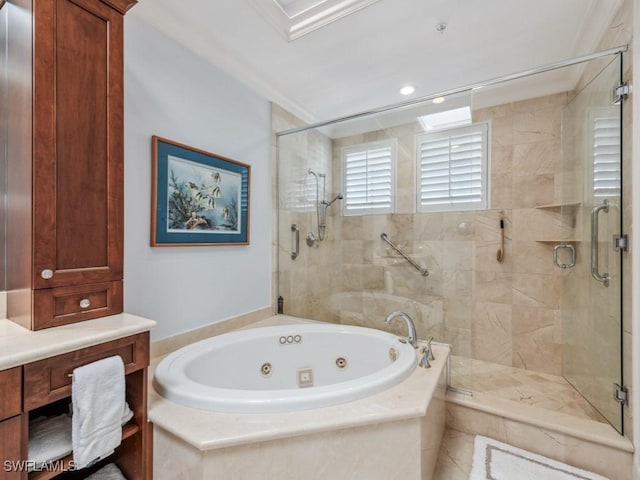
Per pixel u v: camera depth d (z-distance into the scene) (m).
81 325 1.07
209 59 1.96
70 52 1.06
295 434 1.06
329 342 2.02
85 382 0.96
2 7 1.11
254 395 1.19
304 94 2.58
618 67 1.48
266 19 1.71
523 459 1.53
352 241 2.76
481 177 2.52
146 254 1.64
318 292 2.86
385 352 1.85
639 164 1.33
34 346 0.88
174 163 1.76
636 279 1.35
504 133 2.47
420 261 2.48
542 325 2.36
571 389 2.04
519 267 2.43
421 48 1.94
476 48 1.94
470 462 1.54
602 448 1.43
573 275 2.11
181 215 1.81
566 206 2.19
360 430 1.13
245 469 1.04
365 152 2.71
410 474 1.19
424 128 2.52
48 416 1.11
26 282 1.00
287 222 2.65
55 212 1.02
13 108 1.05
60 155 1.03
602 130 1.67
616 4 1.47
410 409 1.17
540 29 1.75
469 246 2.32
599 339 1.71
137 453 1.17
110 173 1.17
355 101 2.71
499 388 2.05
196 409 1.17
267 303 2.49
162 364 1.48
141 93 1.61
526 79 2.25
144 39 1.62
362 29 1.77
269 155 2.51
